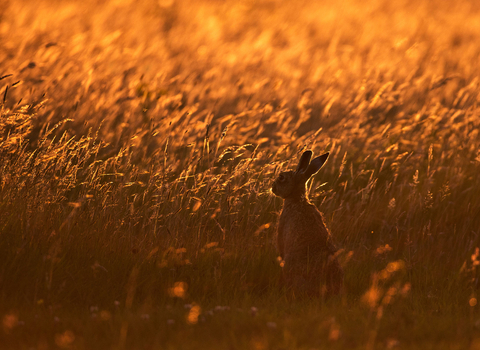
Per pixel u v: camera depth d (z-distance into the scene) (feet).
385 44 261.85
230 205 90.58
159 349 49.26
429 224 94.94
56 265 70.69
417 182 103.81
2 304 62.13
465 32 311.47
